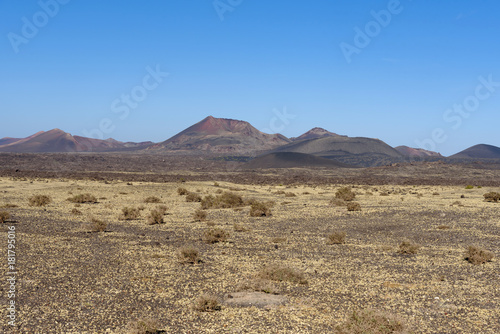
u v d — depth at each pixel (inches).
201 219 1298.0
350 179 4266.7
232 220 1306.6
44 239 891.4
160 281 601.0
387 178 4628.4
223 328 437.4
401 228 1156.5
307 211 1523.1
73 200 1760.6
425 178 4736.7
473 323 460.4
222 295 545.6
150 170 5772.6
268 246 881.5
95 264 687.1
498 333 434.6
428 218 1323.8
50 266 664.4
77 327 435.2
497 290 577.6
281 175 5064.0
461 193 2431.1
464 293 563.8
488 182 3951.8
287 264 714.2
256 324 447.8
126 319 458.9
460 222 1232.2
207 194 2239.2
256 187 2913.4
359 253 821.9
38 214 1322.6
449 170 5900.6
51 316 462.3
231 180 3823.8
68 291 546.9
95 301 513.0
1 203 1604.3
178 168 6638.8
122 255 759.7
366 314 435.8
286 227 1169.4
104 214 1398.9
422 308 504.4
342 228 1156.5
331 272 665.0
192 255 716.0
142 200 1893.5
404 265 719.7
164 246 861.2
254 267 689.0
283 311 486.9
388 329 418.9
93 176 3627.0
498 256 802.2
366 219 1321.4
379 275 649.6
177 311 484.7
